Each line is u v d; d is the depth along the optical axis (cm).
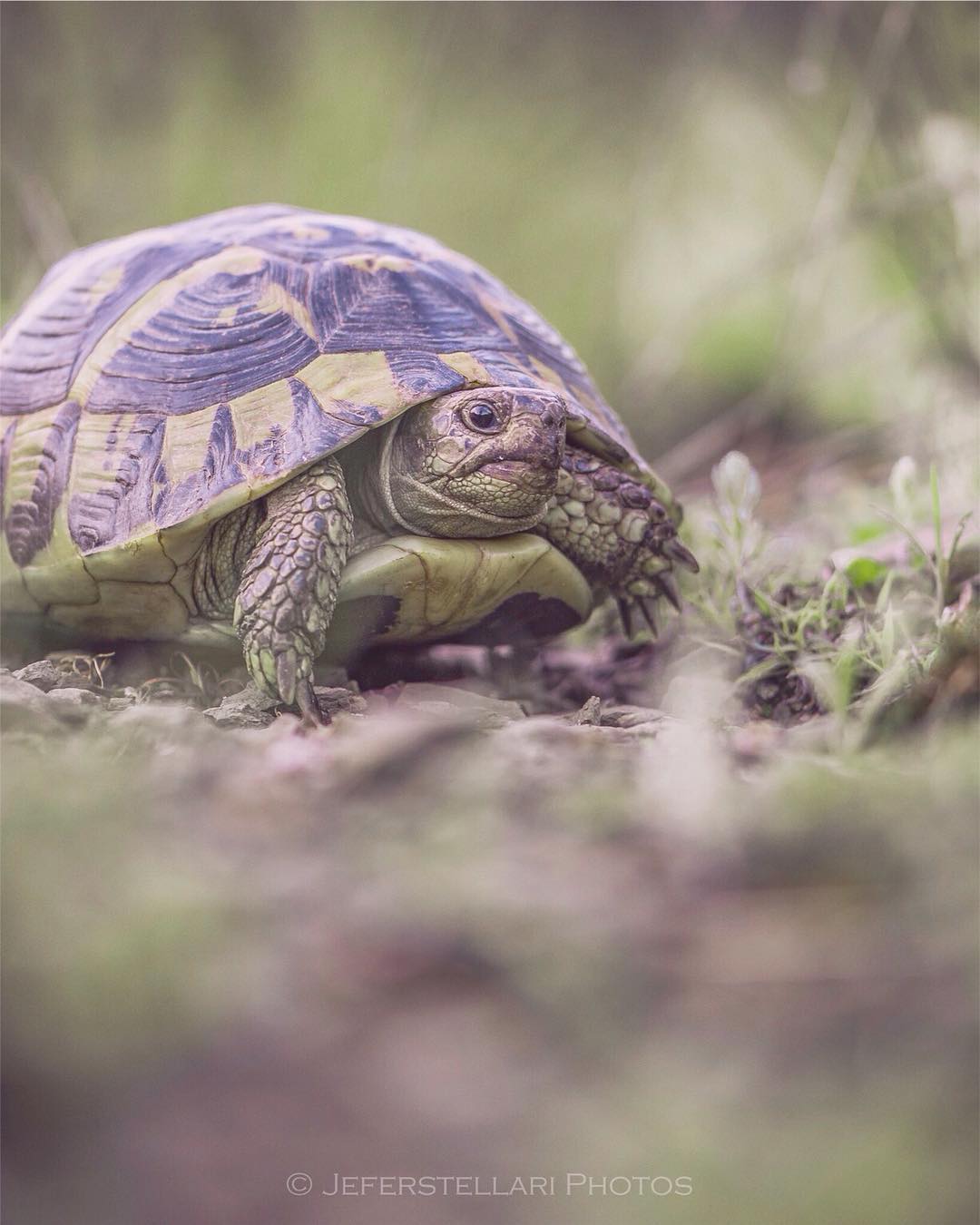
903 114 593
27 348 357
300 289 328
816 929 146
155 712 238
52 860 150
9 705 228
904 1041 125
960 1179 107
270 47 718
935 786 187
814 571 390
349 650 328
